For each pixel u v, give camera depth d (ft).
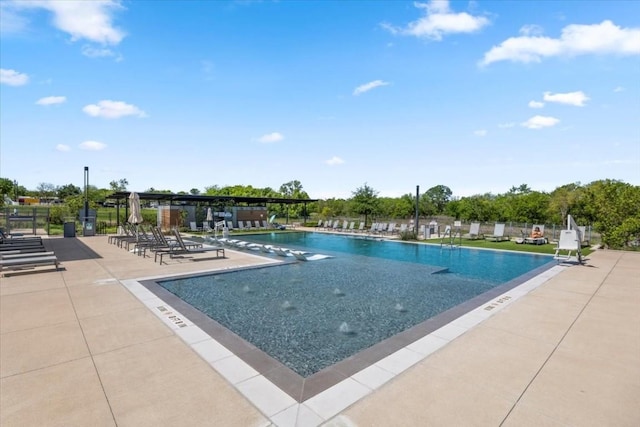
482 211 110.22
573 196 89.56
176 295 21.85
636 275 27.76
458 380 10.30
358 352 13.29
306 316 18.61
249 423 8.06
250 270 31.24
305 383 10.12
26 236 56.54
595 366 11.30
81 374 10.52
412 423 8.08
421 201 139.95
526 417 8.38
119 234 59.31
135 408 8.70
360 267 34.09
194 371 10.82
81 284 23.07
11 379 10.16
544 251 45.34
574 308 18.26
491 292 21.93
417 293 23.93
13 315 16.30
